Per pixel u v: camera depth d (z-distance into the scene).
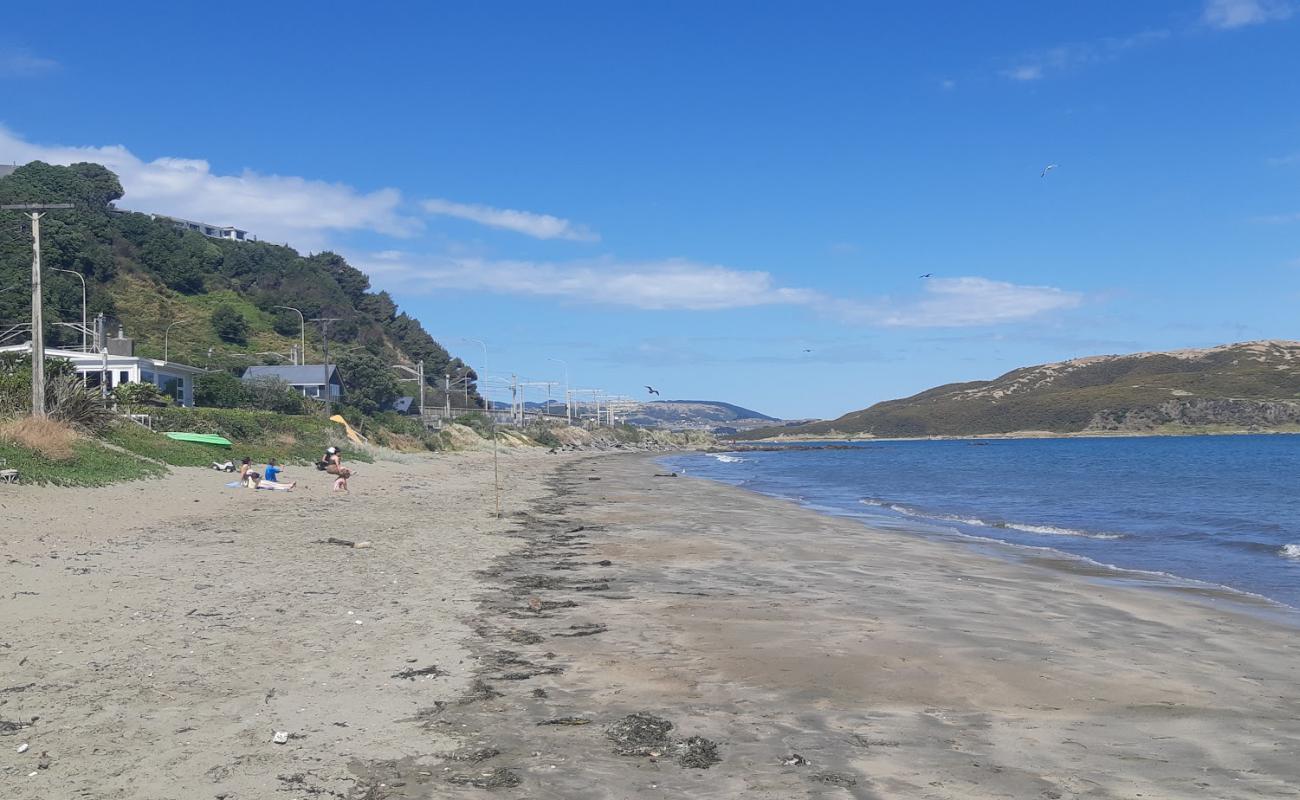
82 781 5.58
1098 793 5.79
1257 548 19.69
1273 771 6.23
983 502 33.84
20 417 25.33
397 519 22.41
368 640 9.45
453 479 42.94
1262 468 56.38
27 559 12.99
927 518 27.27
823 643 9.94
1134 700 8.00
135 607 10.40
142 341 82.06
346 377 88.69
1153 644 10.27
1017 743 6.78
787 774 6.05
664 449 164.88
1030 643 10.16
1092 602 12.95
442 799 5.54
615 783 5.85
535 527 22.27
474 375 141.50
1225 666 9.29
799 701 7.78
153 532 17.09
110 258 91.38
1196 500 33.16
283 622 10.06
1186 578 15.58
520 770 6.04
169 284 99.62
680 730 6.95
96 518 17.86
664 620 11.05
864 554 18.02
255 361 87.62
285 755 6.15
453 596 12.20
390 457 51.34
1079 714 7.56
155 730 6.52
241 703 7.20
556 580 14.08
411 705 7.37
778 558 17.14
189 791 5.50
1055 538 21.73
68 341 71.12
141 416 35.66
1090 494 37.09
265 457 36.84
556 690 7.94
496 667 8.65
